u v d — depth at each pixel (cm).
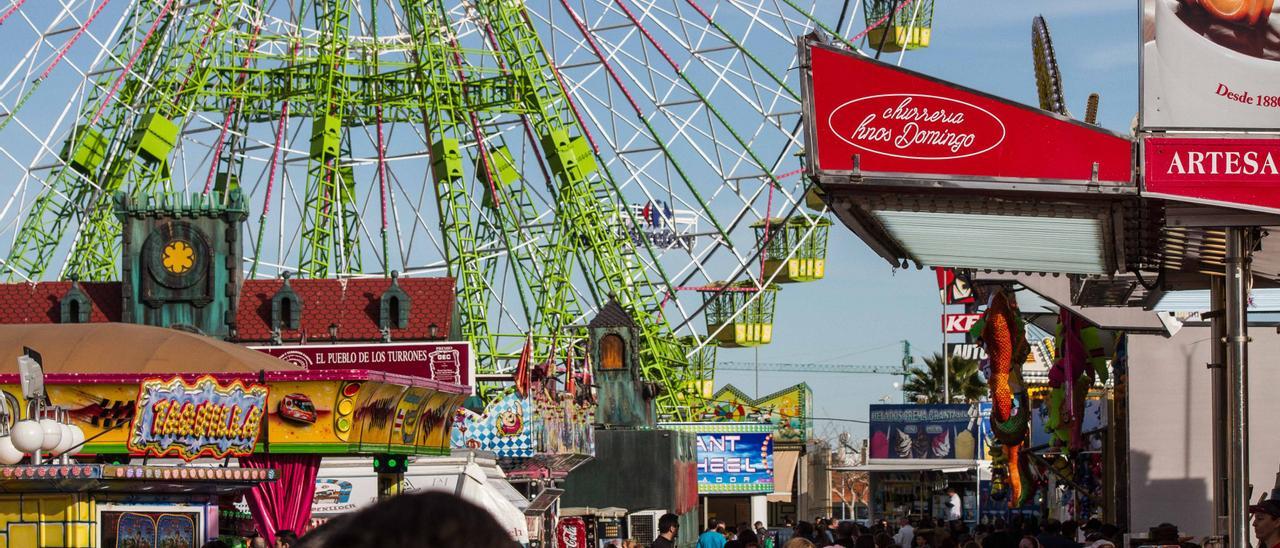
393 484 3538
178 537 2116
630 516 6191
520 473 4759
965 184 1688
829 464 13775
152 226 5431
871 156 1703
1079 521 4150
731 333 10631
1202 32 1650
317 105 9381
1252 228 1856
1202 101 1645
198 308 5400
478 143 9800
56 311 5872
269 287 6012
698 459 7888
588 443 5553
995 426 3136
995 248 2006
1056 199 1719
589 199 9769
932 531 3353
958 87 1689
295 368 3170
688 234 10769
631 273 9862
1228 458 1908
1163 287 2381
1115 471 3800
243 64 9706
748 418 9319
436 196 9456
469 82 9656
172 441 2788
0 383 2767
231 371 2973
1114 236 1864
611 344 6894
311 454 3017
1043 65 2230
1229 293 1838
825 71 1711
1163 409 3400
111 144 9312
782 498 10694
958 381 12238
